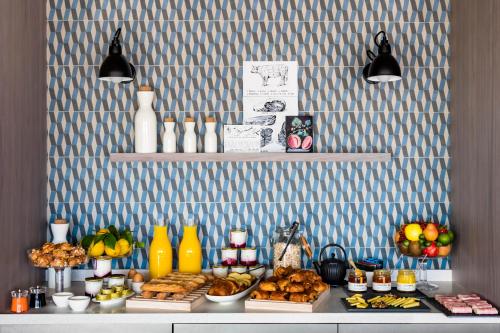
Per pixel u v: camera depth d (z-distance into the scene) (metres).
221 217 3.54
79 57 3.53
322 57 3.52
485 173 2.95
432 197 3.51
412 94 3.52
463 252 3.28
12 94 2.96
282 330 2.80
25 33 3.15
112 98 3.53
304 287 2.95
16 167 3.01
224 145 3.48
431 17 3.51
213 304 2.95
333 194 3.52
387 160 3.37
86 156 3.53
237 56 3.53
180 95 3.53
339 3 3.52
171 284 2.96
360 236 3.52
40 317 2.77
